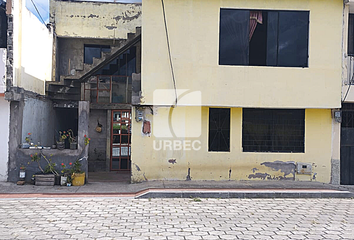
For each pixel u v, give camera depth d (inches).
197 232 221.1
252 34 368.2
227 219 252.2
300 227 235.8
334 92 365.4
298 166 378.9
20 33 359.3
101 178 414.3
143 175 369.4
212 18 360.5
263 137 382.0
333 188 354.6
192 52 359.6
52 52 487.8
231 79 359.6
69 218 247.1
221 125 378.0
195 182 366.3
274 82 361.7
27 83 383.9
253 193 326.6
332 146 384.5
